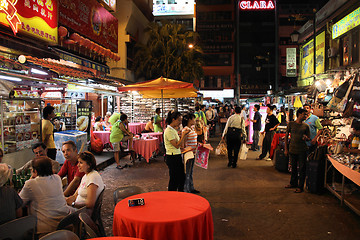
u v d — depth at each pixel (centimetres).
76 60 1039
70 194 464
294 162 727
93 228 319
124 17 2308
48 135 731
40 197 360
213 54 5306
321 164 677
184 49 2809
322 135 723
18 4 685
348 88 740
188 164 652
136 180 828
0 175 317
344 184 616
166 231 294
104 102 1864
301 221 517
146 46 2612
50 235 247
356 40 1398
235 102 5216
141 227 295
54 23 855
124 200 370
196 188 741
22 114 685
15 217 333
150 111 1914
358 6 1375
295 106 1606
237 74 5319
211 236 341
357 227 489
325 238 448
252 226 496
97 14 1259
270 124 1128
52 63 880
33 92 1045
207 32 5294
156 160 1158
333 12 1588
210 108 2058
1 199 319
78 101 1091
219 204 613
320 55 1839
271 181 812
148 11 2808
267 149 1147
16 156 661
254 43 5447
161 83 1106
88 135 1116
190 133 666
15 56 716
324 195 675
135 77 2611
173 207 339
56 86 1055
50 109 742
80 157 405
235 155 1002
